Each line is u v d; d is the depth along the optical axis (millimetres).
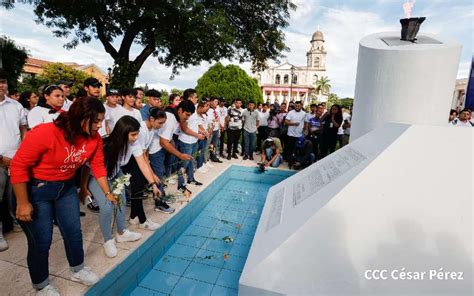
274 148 5941
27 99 4156
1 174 2389
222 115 6438
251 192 4926
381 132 2496
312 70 53719
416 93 3232
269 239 2227
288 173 5465
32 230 1622
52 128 1539
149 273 2514
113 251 2191
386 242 1854
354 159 2465
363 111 3676
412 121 3318
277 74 54750
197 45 8469
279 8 9914
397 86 3295
